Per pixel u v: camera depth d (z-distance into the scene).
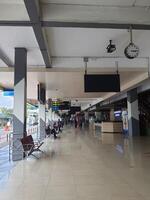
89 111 44.41
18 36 6.80
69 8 5.28
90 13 5.31
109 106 27.77
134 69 9.56
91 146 11.54
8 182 5.21
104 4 5.29
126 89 15.33
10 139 8.53
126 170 6.26
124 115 19.73
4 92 15.50
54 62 9.23
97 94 21.67
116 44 7.83
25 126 8.03
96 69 9.48
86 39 7.32
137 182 5.11
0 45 7.52
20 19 5.21
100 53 8.87
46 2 5.16
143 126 18.36
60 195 4.33
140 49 8.45
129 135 17.22
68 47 8.09
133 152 9.35
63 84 15.00
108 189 4.64
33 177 5.62
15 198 4.22
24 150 7.79
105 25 5.59
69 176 5.69
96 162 7.39
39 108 17.39
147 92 17.28
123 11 5.39
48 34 6.83
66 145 12.09
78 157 8.34
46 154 9.09
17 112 7.82
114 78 8.55
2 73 11.28
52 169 6.45
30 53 8.30
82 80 13.57
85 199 4.09
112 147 11.02
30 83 14.45
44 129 17.39
